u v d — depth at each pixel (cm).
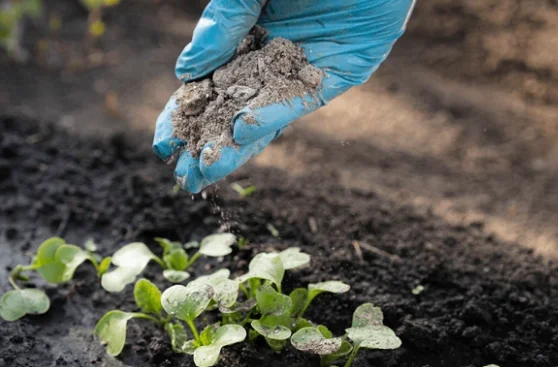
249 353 97
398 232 112
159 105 138
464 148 131
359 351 98
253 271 96
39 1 158
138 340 100
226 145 92
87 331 102
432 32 160
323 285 98
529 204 121
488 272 107
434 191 123
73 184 118
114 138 123
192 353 95
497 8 165
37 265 104
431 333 99
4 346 99
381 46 93
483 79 148
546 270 108
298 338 93
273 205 115
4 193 117
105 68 150
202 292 94
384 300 102
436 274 105
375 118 136
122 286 99
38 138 125
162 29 165
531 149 131
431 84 146
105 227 113
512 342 99
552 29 157
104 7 168
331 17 93
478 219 118
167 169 120
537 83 144
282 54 93
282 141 131
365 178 124
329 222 112
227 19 92
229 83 93
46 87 143
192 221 112
